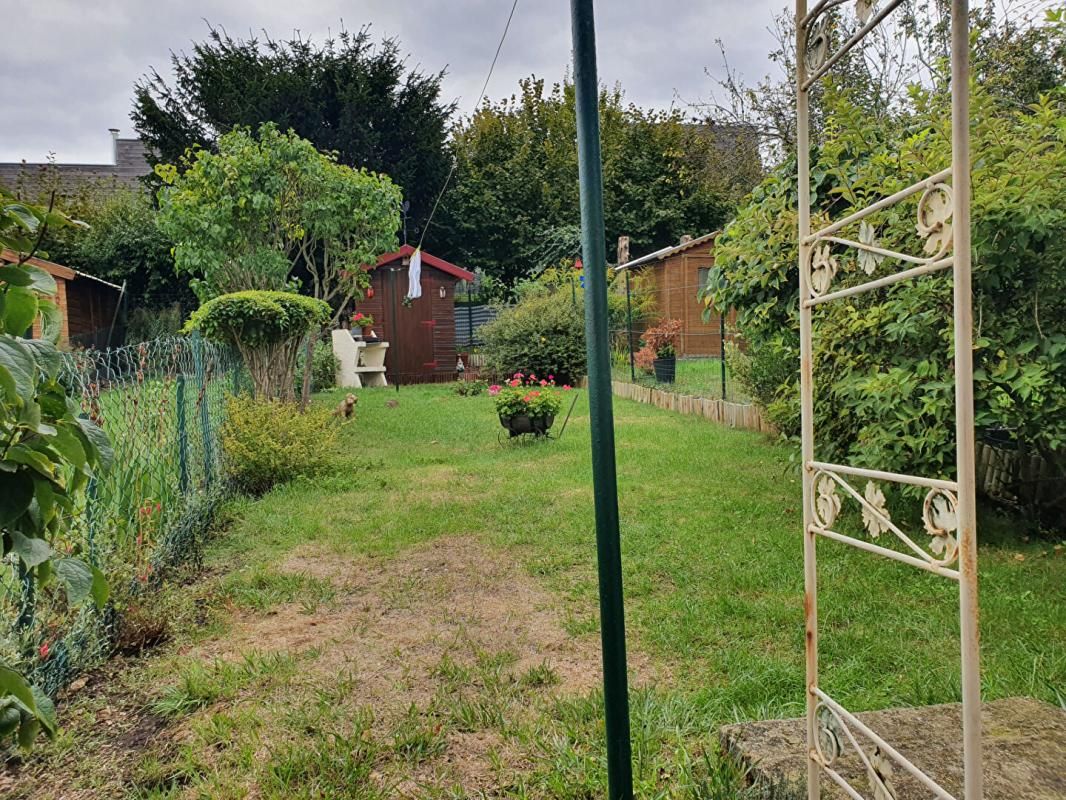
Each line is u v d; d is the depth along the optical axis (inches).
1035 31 301.1
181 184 376.5
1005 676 99.7
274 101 751.1
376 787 80.8
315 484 241.6
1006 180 136.9
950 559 45.7
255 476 243.0
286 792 79.7
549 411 320.2
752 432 325.7
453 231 883.4
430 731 90.8
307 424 262.4
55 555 63.3
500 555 166.6
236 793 79.7
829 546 160.7
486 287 836.6
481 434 353.1
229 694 103.6
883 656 107.8
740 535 171.6
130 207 700.0
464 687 105.0
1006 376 144.3
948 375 153.6
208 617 133.5
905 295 152.3
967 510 43.8
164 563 155.2
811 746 64.6
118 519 132.0
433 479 250.1
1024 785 67.6
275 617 134.4
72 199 741.9
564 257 836.6
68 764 87.9
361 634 125.6
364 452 306.3
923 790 67.7
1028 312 149.6
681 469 251.4
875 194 161.6
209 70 765.3
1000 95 291.9
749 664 106.3
